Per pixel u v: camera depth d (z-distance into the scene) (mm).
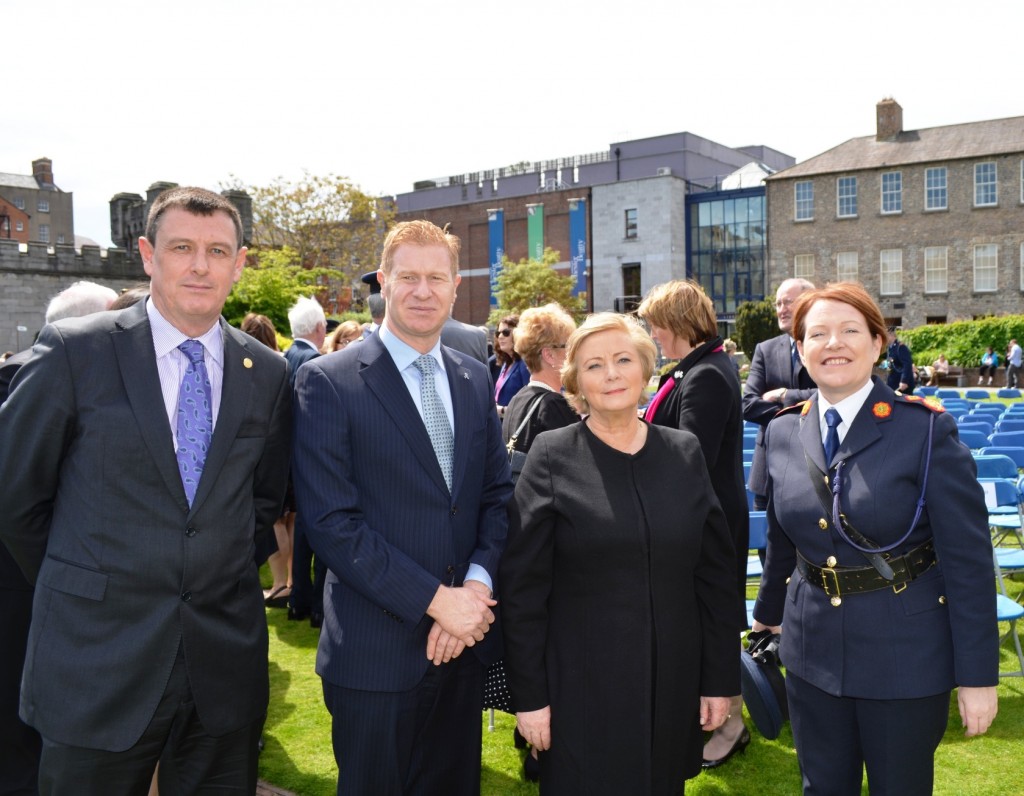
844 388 2576
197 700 2398
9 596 3172
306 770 3678
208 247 2436
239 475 2496
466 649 2787
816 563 2572
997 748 3799
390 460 2639
